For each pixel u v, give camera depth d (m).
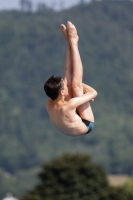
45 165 116.38
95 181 116.00
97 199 114.81
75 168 115.75
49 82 36.84
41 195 113.50
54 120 37.06
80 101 36.75
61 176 114.69
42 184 115.75
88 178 116.06
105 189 116.62
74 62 37.22
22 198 112.38
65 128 36.94
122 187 121.44
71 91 37.19
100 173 117.44
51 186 114.69
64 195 113.19
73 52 37.31
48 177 115.56
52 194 113.50
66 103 36.62
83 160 117.81
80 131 37.19
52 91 36.69
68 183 115.00
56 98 36.84
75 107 36.69
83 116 37.72
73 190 114.44
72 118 36.72
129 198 119.44
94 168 116.88
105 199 115.50
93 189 115.56
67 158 117.75
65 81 37.25
